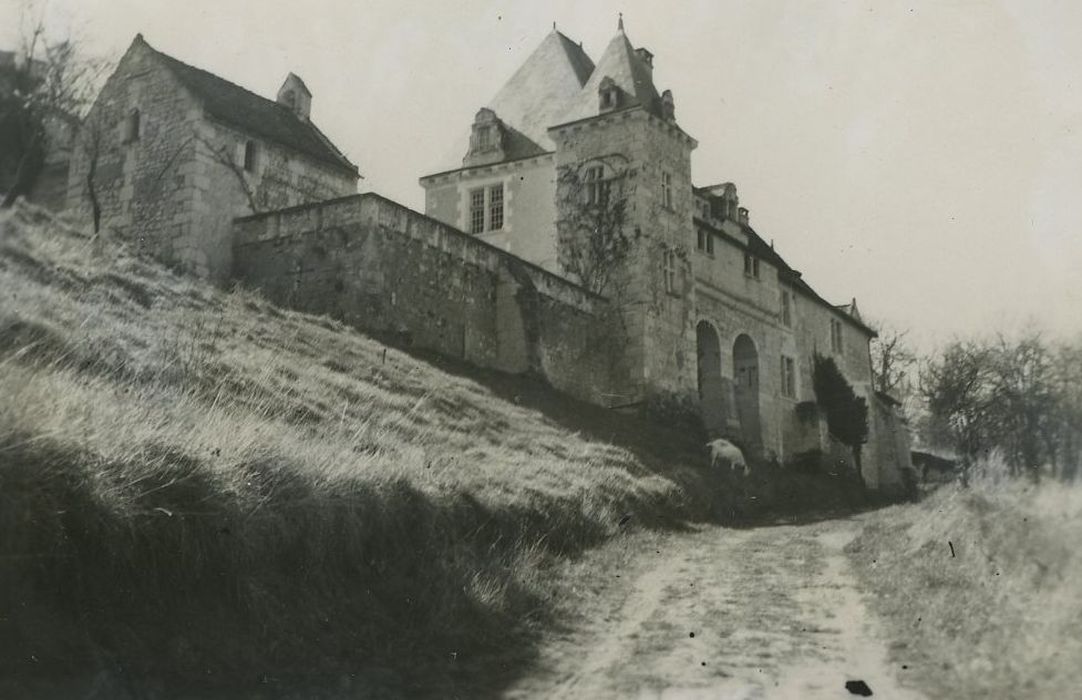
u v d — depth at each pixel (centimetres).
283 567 773
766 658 848
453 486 1148
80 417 689
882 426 4828
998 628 812
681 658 862
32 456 607
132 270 1844
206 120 2734
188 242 2622
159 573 659
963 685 720
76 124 1641
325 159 3138
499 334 2775
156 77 2803
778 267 4331
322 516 829
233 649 672
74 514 612
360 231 2358
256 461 813
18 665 542
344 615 795
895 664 801
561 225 3453
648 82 3600
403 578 898
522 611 984
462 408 2036
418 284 2486
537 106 3816
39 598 578
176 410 875
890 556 1276
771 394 4059
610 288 3306
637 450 2464
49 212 1803
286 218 2500
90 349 1097
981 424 1193
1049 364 1061
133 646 611
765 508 2623
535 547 1211
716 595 1140
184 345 1405
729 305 3850
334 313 2348
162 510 659
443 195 3744
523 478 1498
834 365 4650
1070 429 1012
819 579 1216
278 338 1902
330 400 1540
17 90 1477
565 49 3966
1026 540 941
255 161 2888
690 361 3441
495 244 3562
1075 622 765
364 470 954
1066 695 657
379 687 721
